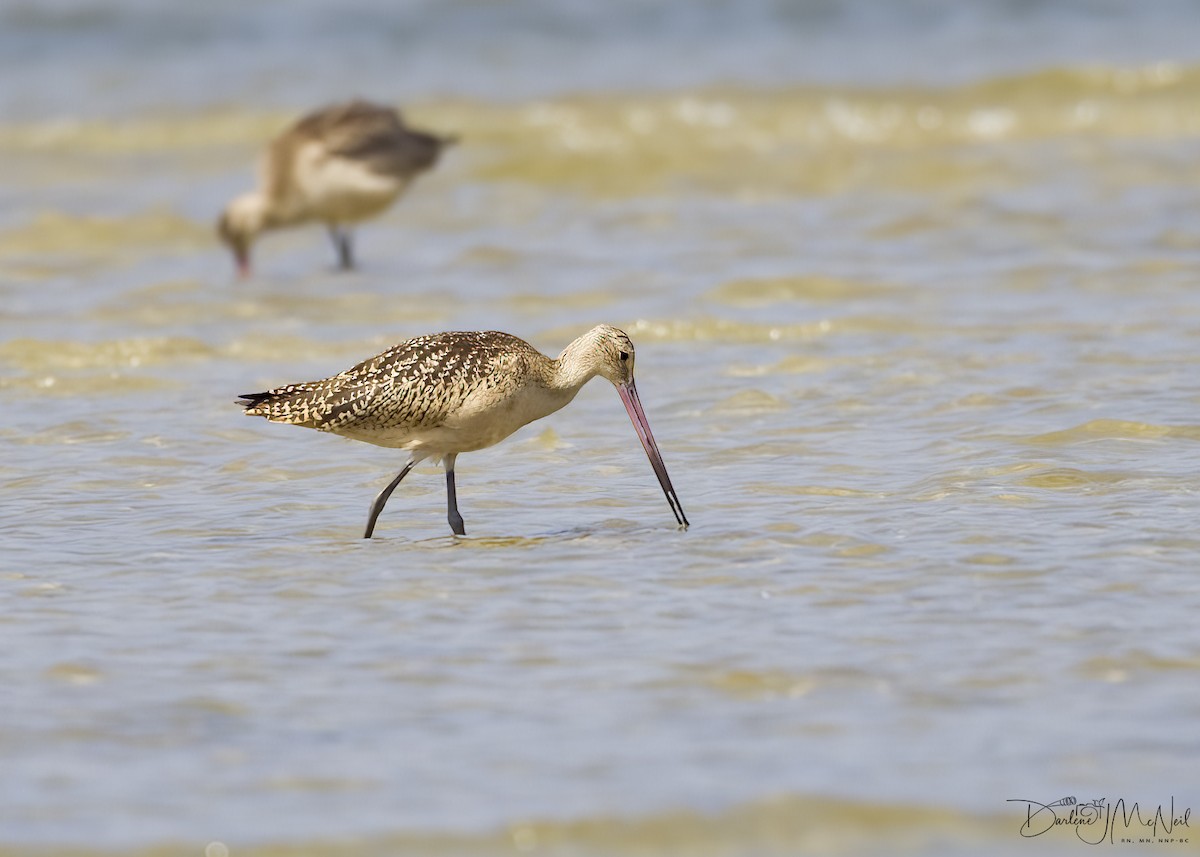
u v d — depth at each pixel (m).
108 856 7.20
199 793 7.80
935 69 36.94
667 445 14.68
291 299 21.22
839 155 29.84
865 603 10.28
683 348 18.31
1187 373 16.11
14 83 37.78
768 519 12.27
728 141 31.86
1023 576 10.68
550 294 20.80
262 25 41.72
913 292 20.36
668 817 7.50
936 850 7.25
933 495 12.68
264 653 9.63
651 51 39.38
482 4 42.31
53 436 15.22
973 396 15.61
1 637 9.92
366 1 42.72
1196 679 8.94
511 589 10.77
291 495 13.45
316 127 23.59
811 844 7.29
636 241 24.06
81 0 42.56
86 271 23.11
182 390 16.92
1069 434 14.21
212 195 28.94
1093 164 28.31
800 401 15.91
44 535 12.23
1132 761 7.98
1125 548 11.17
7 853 7.21
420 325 19.59
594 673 9.22
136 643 9.81
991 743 8.20
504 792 7.76
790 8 42.31
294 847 7.28
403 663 9.43
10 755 8.21
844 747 8.19
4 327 19.55
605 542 11.85
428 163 24.09
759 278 20.69
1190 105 33.00
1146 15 41.22
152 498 13.34
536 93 35.62
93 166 31.44
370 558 11.59
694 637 9.76
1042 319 18.72
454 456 12.62
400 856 7.20
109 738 8.41
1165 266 21.09
